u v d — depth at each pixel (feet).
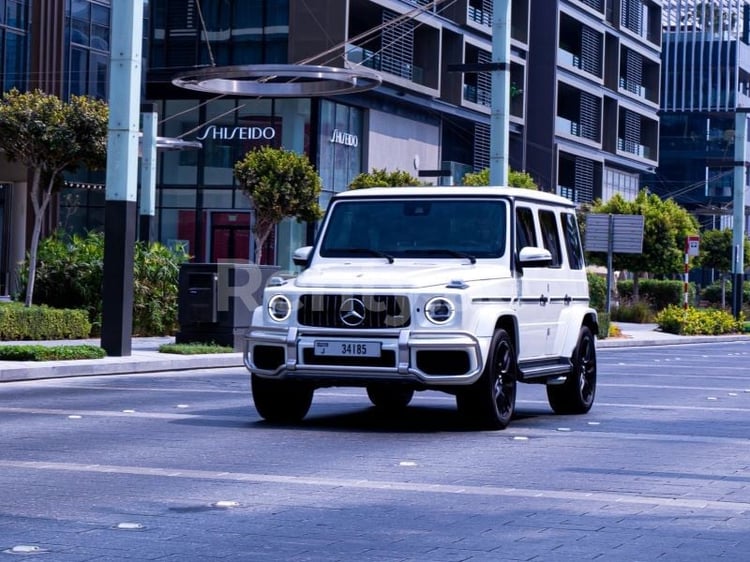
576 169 246.88
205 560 22.72
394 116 182.29
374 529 25.76
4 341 86.69
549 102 230.27
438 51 185.78
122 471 32.89
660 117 362.94
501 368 43.65
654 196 211.20
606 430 45.01
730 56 358.84
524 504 28.91
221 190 168.45
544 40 230.48
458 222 45.80
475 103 199.41
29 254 102.63
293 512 27.48
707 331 161.68
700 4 360.48
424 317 41.14
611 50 259.39
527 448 38.93
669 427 46.65
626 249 138.31
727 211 276.82
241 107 166.91
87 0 147.02
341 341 41.45
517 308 44.78
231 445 38.40
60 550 23.32
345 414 48.98
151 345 87.56
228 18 165.37
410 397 53.16
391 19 173.37
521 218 46.60
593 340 53.06
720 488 31.73
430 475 32.99
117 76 74.69
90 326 95.76
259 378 43.80
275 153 148.15
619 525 26.58
